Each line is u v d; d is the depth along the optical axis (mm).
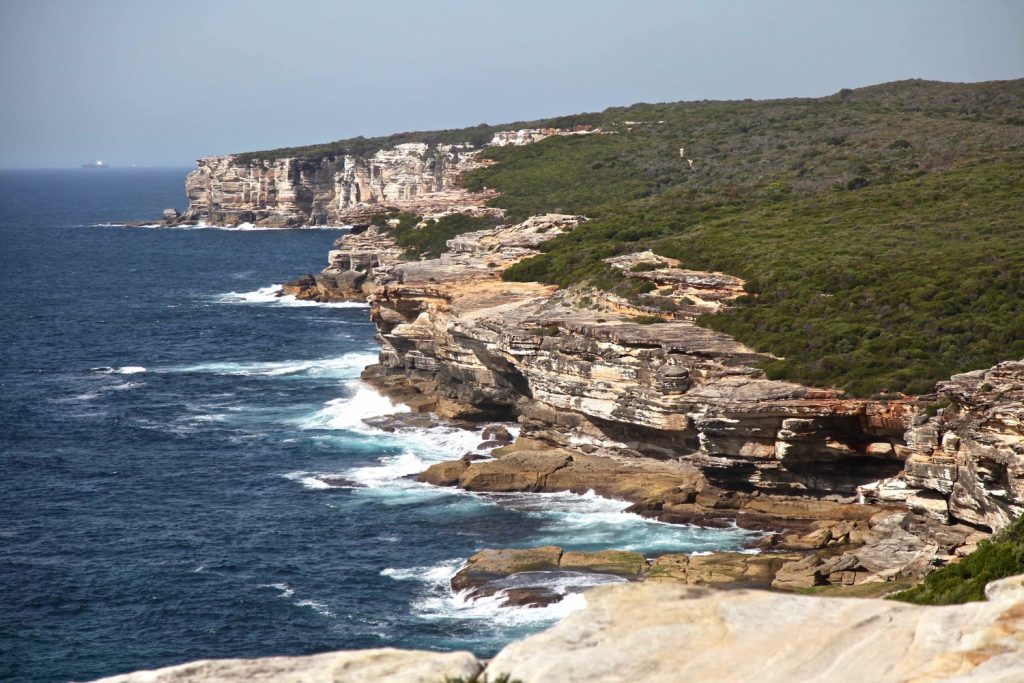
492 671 17797
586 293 80312
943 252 73500
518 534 57656
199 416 86375
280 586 52500
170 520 62156
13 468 72438
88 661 45344
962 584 31203
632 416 63156
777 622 18422
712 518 57500
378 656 18484
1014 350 58500
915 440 49219
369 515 61938
